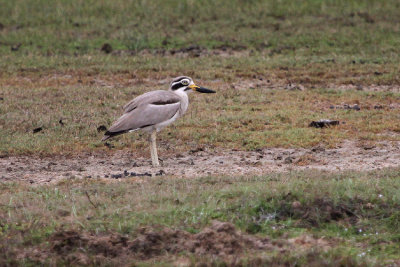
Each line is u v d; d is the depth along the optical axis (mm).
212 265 9117
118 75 23953
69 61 25500
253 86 22672
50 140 16438
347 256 9203
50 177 13648
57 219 10414
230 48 27484
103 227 10039
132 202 10992
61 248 9602
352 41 27562
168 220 10273
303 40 27875
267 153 15672
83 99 20625
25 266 9289
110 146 16141
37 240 9797
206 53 26812
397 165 14266
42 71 24359
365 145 16062
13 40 28188
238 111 19453
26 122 17859
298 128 17484
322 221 10336
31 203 11086
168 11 31688
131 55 26609
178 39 28391
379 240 9820
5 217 10445
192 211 10523
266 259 9172
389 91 21938
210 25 30031
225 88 22250
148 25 30031
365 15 30406
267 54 26578
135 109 14375
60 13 31250
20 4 32250
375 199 10750
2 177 13609
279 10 31406
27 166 14641
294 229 10180
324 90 21781
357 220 10336
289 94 21422
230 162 14898
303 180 12148
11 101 20109
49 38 28438
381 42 27359
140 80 23250
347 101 20516
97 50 27219
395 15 30422
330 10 31266
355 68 24375
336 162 14688
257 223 10219
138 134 17219
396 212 10352
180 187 12000
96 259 9406
